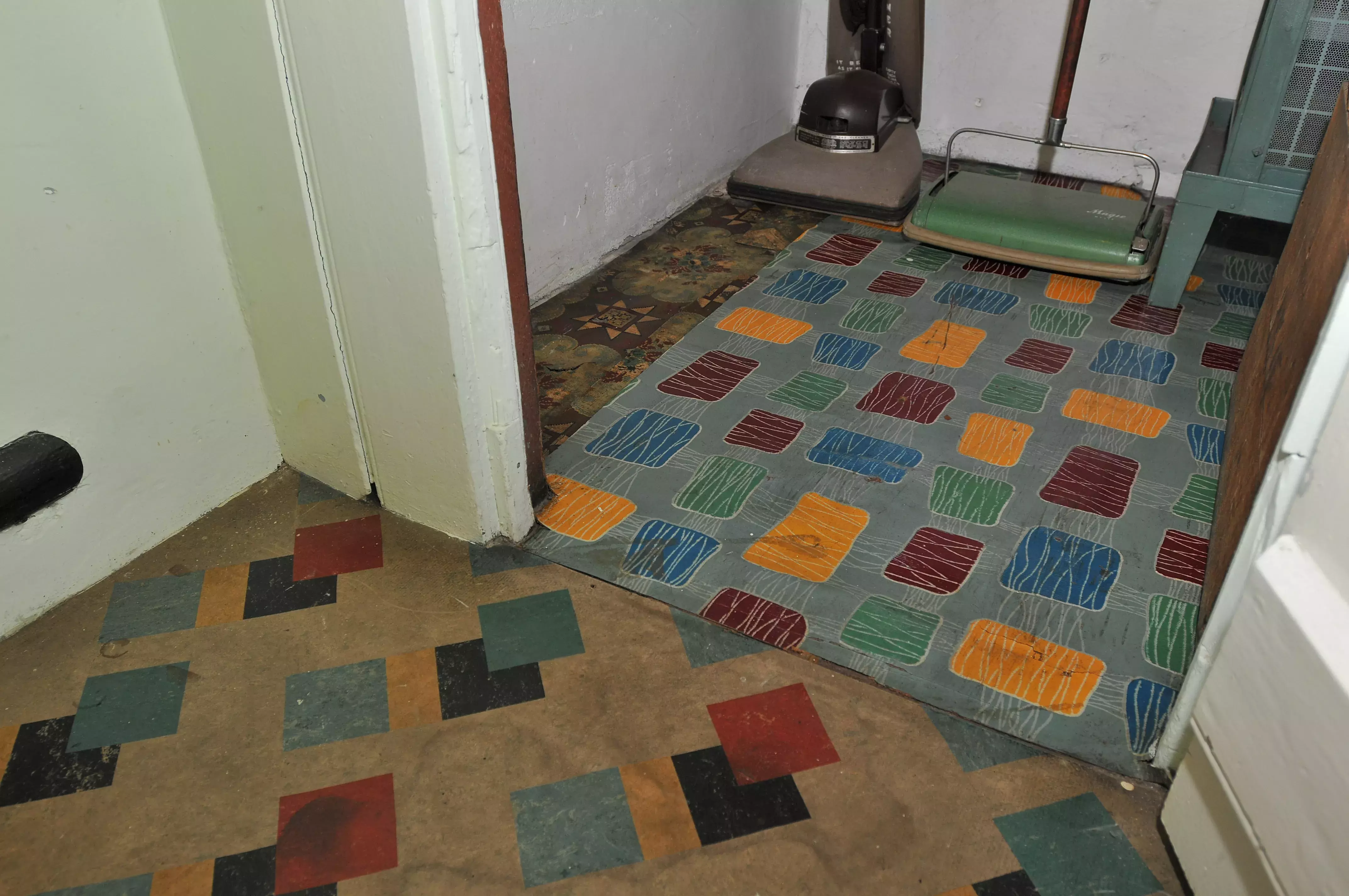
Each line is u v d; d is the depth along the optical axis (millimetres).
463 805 1208
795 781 1236
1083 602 1520
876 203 2768
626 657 1414
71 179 1321
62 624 1466
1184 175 2199
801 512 1707
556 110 2271
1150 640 1450
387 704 1341
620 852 1154
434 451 1542
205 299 1560
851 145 2887
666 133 2750
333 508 1711
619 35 2404
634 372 2133
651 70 2580
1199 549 1630
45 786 1229
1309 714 811
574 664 1402
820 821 1188
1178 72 2877
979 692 1361
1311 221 1751
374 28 1163
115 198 1382
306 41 1226
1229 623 1063
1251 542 991
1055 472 1813
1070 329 2303
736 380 2105
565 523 1680
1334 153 1772
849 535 1655
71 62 1271
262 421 1733
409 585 1543
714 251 2701
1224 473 1732
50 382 1386
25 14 1207
